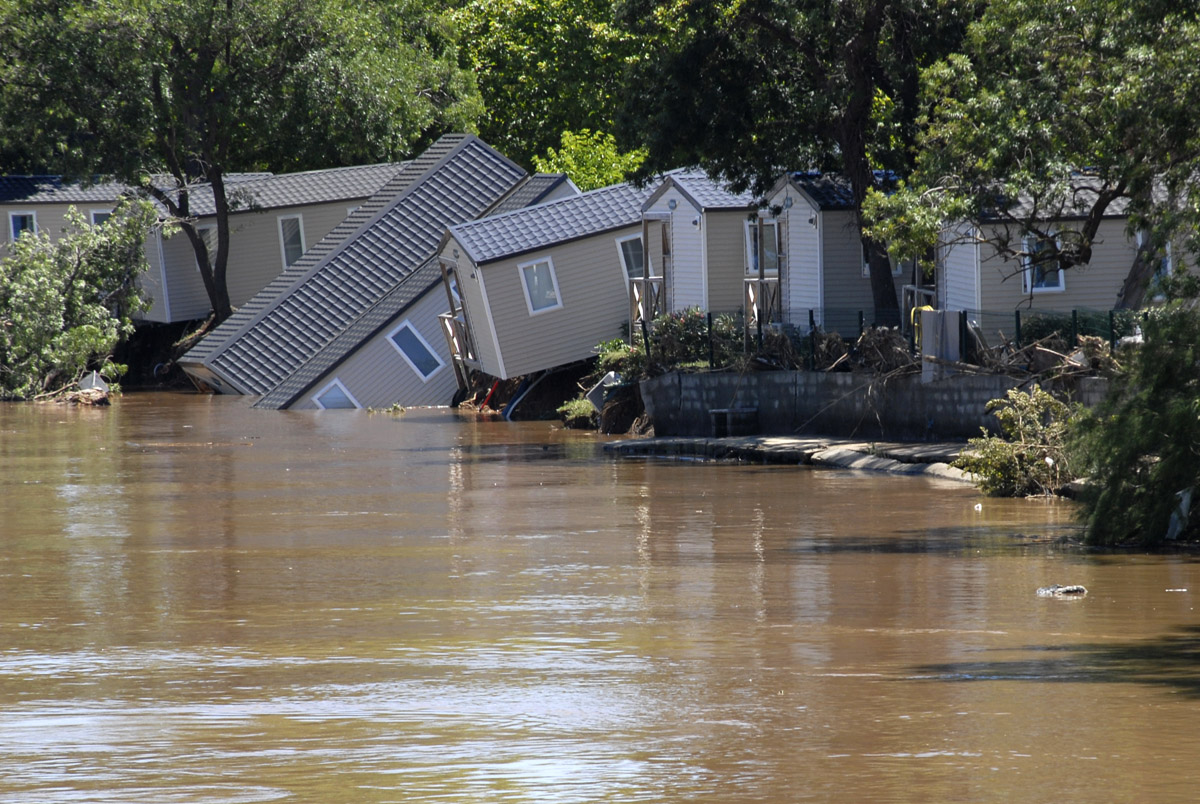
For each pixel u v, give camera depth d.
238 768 28.33
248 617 48.12
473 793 26.50
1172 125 77.12
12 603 51.62
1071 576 54.97
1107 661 38.66
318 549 66.50
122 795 26.52
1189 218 71.25
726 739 30.38
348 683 36.88
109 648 42.47
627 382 149.25
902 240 104.81
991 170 101.44
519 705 33.97
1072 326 100.31
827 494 86.38
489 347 172.50
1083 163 99.31
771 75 141.00
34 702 34.81
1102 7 88.31
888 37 135.25
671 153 142.00
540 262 170.62
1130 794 26.03
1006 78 105.00
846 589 52.59
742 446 113.50
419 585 55.09
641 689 35.66
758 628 44.78
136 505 87.44
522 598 51.56
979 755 28.81
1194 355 62.56
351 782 27.28
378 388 191.75
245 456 124.00
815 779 27.20
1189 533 64.31
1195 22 78.25
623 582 55.12
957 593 51.31
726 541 67.00
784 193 162.25
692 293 169.12
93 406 198.25
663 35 163.12
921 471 96.12
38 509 85.38
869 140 140.62
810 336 123.75
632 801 25.95
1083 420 65.88
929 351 108.06
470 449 129.12
